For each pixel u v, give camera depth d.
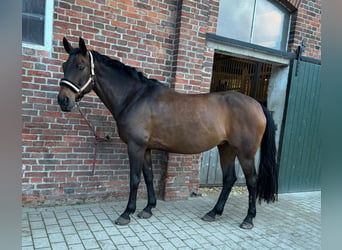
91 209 3.04
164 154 3.52
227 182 3.09
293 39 4.16
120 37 3.15
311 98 4.33
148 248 2.33
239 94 2.89
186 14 3.33
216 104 2.81
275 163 2.94
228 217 3.16
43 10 2.78
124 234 2.54
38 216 2.76
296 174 4.43
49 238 2.36
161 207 3.30
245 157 2.81
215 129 2.77
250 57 3.92
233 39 3.64
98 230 2.58
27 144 2.83
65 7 2.85
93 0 2.96
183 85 3.45
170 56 3.46
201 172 4.30
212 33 3.56
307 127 4.38
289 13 4.22
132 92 2.75
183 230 2.73
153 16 3.29
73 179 3.09
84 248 2.25
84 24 2.96
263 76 4.70
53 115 2.92
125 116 2.69
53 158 2.96
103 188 3.27
